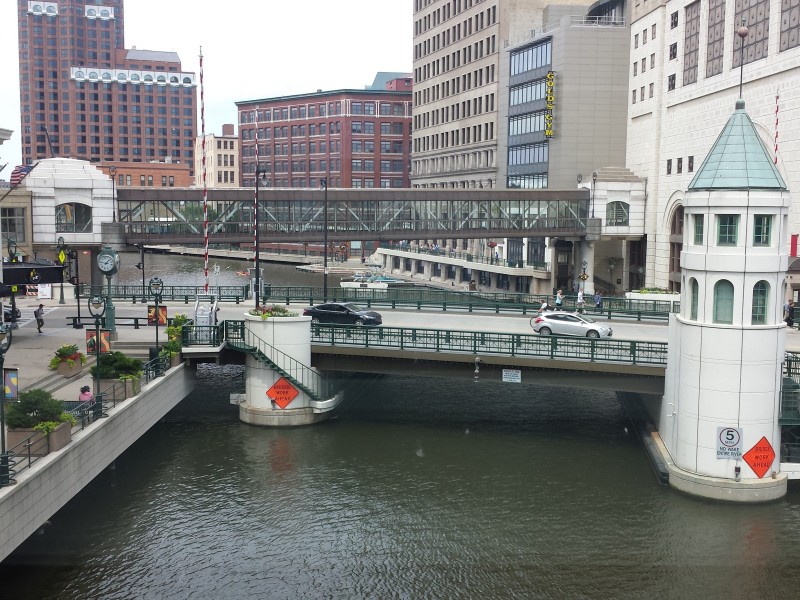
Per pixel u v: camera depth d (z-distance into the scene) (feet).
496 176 384.88
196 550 96.53
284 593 87.66
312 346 146.30
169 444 133.69
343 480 118.52
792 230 196.24
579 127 306.35
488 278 345.92
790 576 91.56
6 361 133.49
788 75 196.85
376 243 518.37
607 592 88.22
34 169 232.12
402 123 556.10
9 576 89.51
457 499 112.06
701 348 111.34
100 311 189.06
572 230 272.10
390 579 90.63
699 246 111.96
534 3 377.71
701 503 110.63
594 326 158.10
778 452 113.19
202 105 189.88
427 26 464.24
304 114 576.20
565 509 108.78
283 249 538.88
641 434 138.00
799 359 122.62
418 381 181.98
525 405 161.68
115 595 86.17
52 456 85.92
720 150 111.45
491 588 88.99
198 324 152.15
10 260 177.47
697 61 242.78
